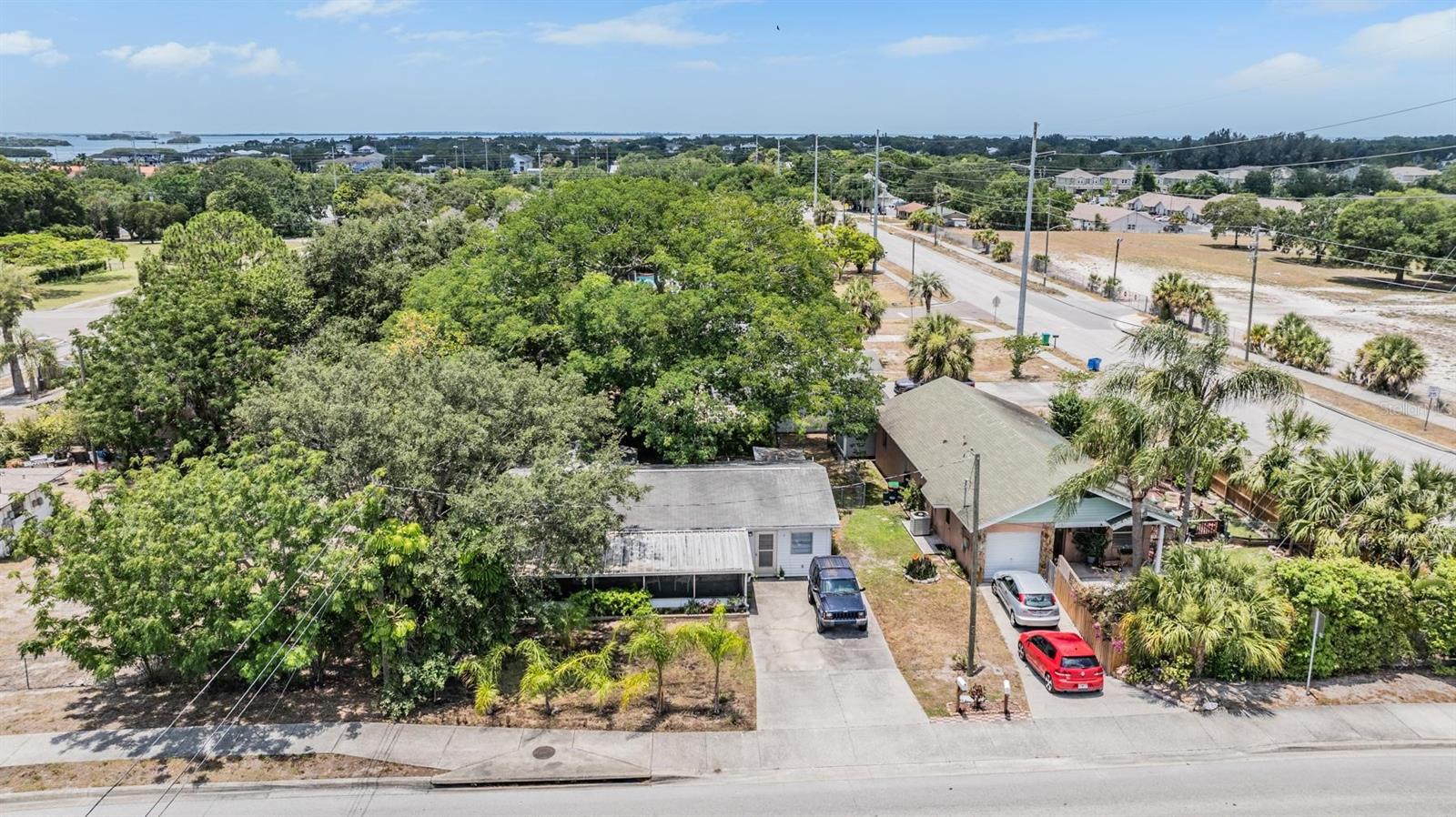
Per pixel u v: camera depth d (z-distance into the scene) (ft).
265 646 66.39
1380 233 307.99
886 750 66.74
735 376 116.67
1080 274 308.60
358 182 528.22
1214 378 86.53
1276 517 104.94
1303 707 72.02
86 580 65.41
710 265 124.77
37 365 172.45
